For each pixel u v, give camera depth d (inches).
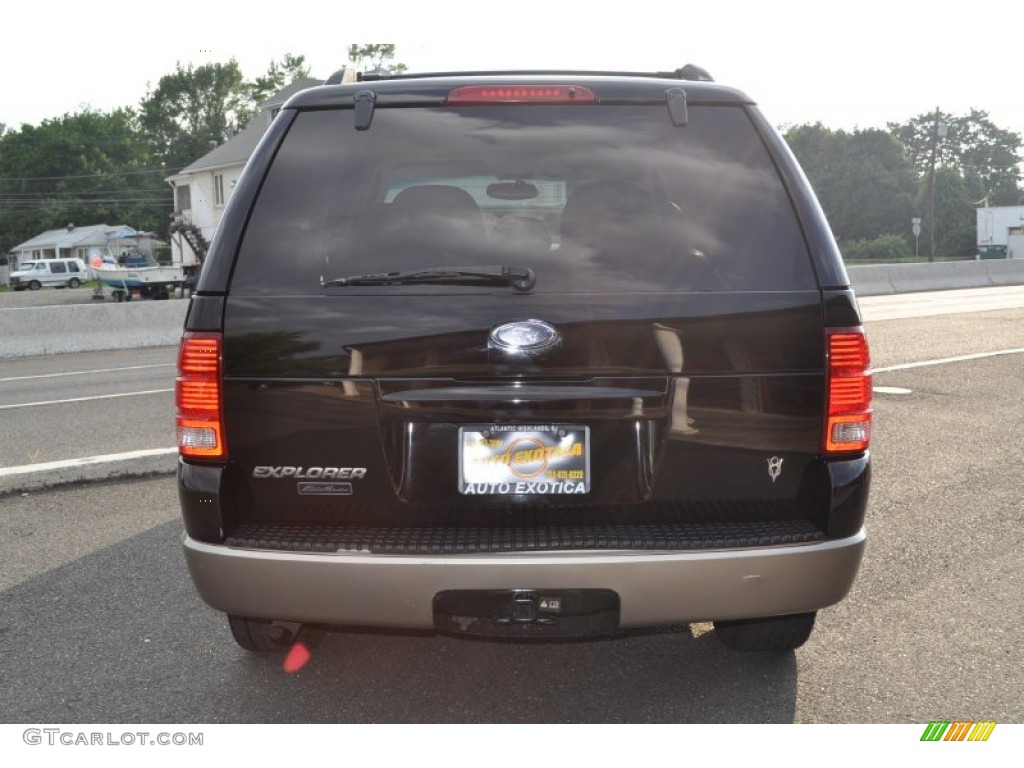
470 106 120.2
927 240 4146.2
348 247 114.2
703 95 120.2
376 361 111.4
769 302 112.7
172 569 185.8
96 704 132.5
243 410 112.8
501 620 110.6
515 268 111.9
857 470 114.1
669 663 144.3
